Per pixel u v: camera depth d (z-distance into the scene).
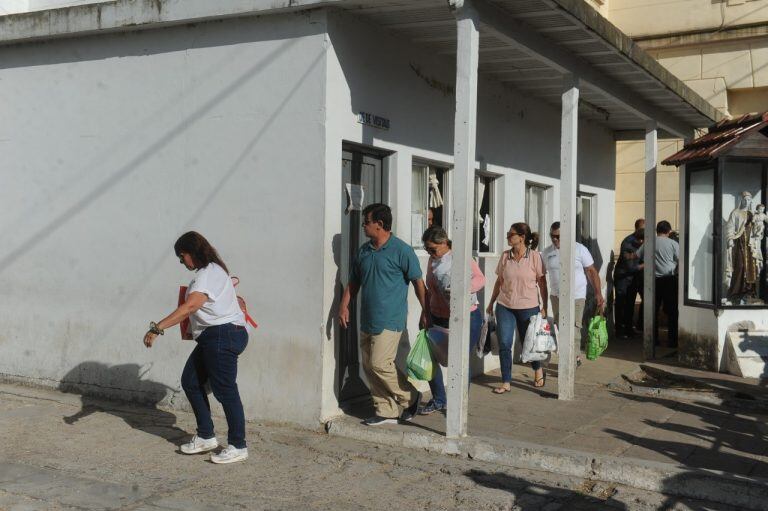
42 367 8.23
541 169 10.94
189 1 7.12
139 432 6.74
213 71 7.23
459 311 6.19
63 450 6.23
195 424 7.00
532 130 10.62
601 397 8.27
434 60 8.23
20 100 8.34
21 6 9.81
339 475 5.71
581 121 12.23
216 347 5.83
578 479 5.67
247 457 6.07
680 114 11.12
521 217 10.38
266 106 6.96
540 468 5.85
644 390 8.63
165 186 7.52
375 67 7.25
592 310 11.75
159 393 7.55
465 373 6.24
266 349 6.97
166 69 7.49
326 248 6.70
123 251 7.76
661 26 13.88
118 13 7.51
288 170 6.85
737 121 9.89
